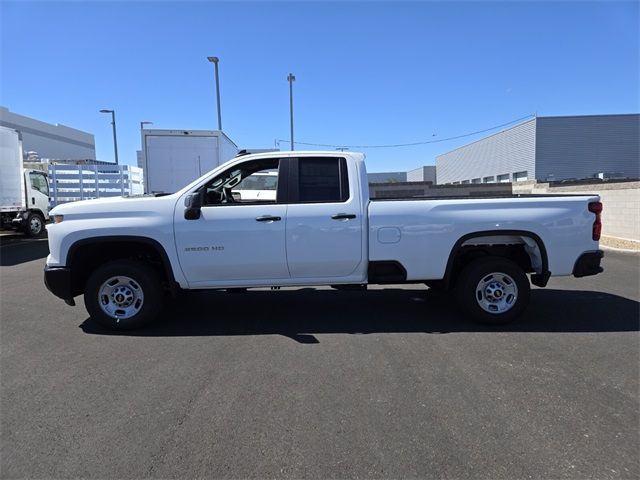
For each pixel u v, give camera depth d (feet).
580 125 117.08
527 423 11.12
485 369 14.35
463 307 18.72
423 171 233.35
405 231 18.25
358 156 18.66
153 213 17.84
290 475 9.25
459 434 10.66
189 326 19.03
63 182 68.49
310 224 18.02
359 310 21.35
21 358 15.60
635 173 117.29
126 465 9.60
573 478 9.13
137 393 12.84
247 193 26.22
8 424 11.25
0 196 48.24
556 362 14.89
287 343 16.87
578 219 18.61
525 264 20.25
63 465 9.61
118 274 18.16
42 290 26.63
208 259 17.98
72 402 12.34
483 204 18.43
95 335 18.06
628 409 11.81
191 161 46.29
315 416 11.49
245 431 10.84
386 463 9.59
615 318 19.80
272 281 18.51
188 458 9.82
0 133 48.52
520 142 126.11
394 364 14.78
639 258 36.52
